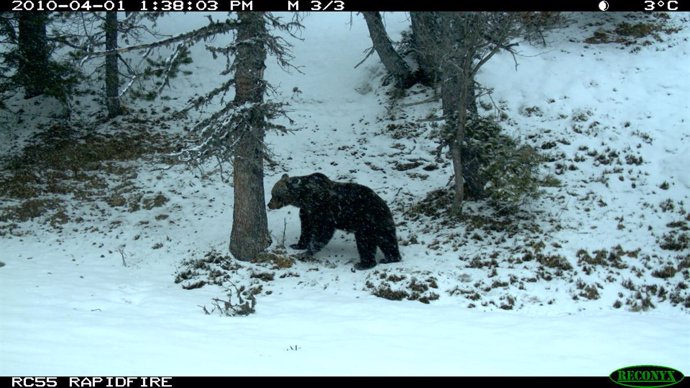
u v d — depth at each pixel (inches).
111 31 844.0
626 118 769.6
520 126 781.3
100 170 795.4
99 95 965.8
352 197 544.1
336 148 820.0
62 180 772.6
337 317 439.8
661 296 481.1
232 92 965.8
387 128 845.2
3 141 864.3
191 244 623.2
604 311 461.1
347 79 970.7
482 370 332.2
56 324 402.9
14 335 370.3
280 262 557.6
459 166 612.1
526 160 608.1
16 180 764.0
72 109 928.3
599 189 647.1
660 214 597.0
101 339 371.9
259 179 569.0
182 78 994.1
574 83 842.8
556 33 967.0
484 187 655.1
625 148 715.4
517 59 904.3
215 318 435.2
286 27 554.3
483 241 577.0
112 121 898.7
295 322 426.3
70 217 696.4
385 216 546.9
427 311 455.2
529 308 468.1
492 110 815.1
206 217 684.1
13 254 610.2
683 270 512.4
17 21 852.6
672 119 750.5
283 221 666.8
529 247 554.9
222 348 361.7
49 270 561.3
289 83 971.3
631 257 535.5
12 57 807.7
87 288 507.5
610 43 932.6
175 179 766.5
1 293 485.1
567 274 514.0
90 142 850.8
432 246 580.4
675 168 663.1
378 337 394.9
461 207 626.5
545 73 869.8
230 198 727.1
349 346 372.8
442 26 597.6
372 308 460.1
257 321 428.8
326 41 1061.1
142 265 584.1
